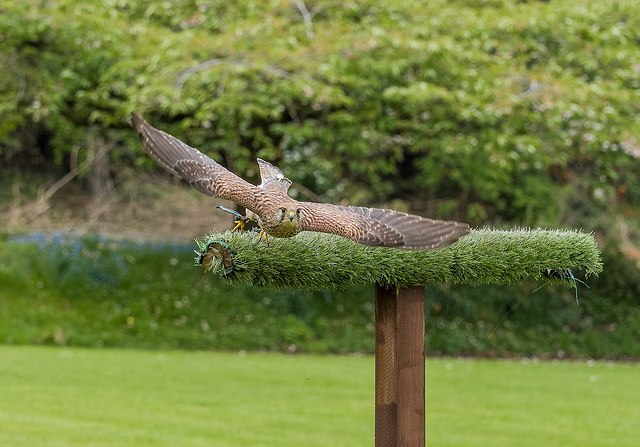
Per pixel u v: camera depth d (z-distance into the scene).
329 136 14.41
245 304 15.80
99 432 8.06
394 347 5.05
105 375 11.34
